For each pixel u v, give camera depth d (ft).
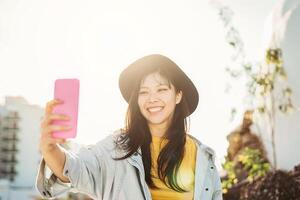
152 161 8.01
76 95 6.74
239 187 25.14
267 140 26.71
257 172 24.77
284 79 26.37
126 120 8.21
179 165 8.09
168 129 8.21
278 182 24.06
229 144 27.27
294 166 25.03
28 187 104.06
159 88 8.09
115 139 8.02
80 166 7.30
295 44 26.96
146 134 8.07
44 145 6.62
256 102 26.94
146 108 8.05
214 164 8.45
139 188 7.78
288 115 26.03
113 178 7.75
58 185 7.13
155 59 8.18
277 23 28.60
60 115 6.50
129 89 8.41
